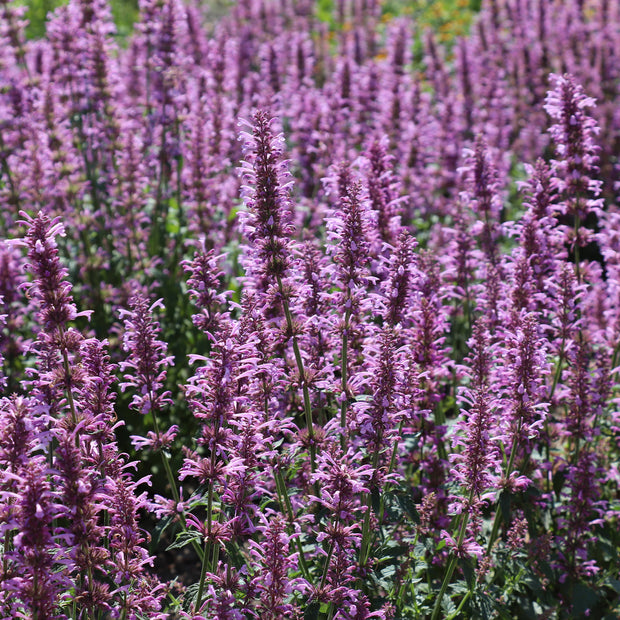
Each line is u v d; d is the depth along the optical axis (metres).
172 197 15.34
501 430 8.52
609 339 10.93
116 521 6.93
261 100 16.14
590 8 31.66
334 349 8.80
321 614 7.41
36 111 14.84
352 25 32.53
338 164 10.36
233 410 7.16
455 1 40.66
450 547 8.67
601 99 22.95
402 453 9.13
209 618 7.04
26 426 6.42
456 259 11.58
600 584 9.50
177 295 13.11
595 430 9.99
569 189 10.74
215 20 31.05
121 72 18.09
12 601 6.24
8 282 11.20
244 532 7.32
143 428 11.86
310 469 8.33
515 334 9.16
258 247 7.65
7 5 15.70
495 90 21.08
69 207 14.11
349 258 7.74
